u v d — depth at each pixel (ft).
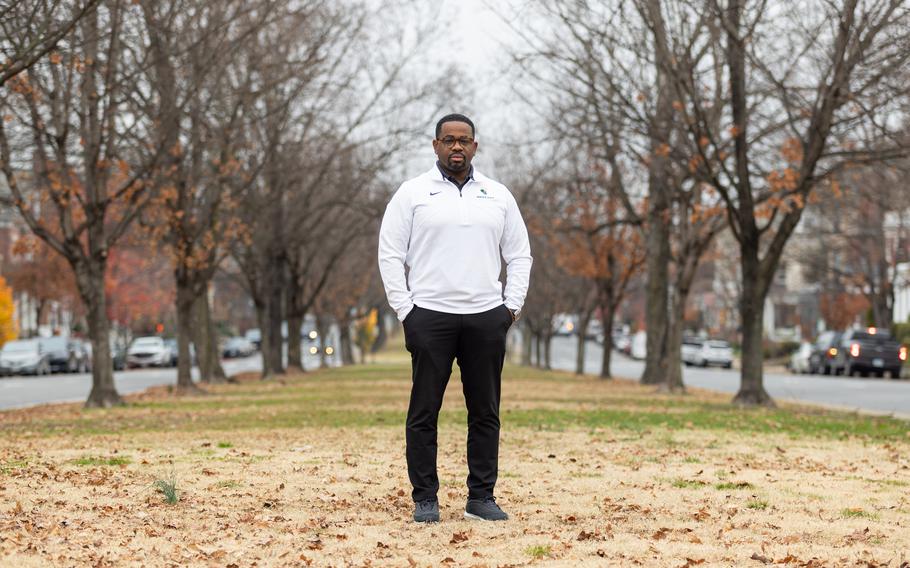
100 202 71.00
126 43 70.49
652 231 105.19
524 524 21.59
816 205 88.38
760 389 68.49
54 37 48.98
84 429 48.55
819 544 19.79
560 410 60.39
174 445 38.11
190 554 18.58
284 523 21.62
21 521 21.03
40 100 66.23
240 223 95.20
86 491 25.18
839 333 160.86
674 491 26.27
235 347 271.08
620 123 67.26
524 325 222.07
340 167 113.80
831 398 90.89
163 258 178.19
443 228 22.03
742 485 27.22
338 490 26.00
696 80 67.36
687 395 85.46
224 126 82.43
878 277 195.31
